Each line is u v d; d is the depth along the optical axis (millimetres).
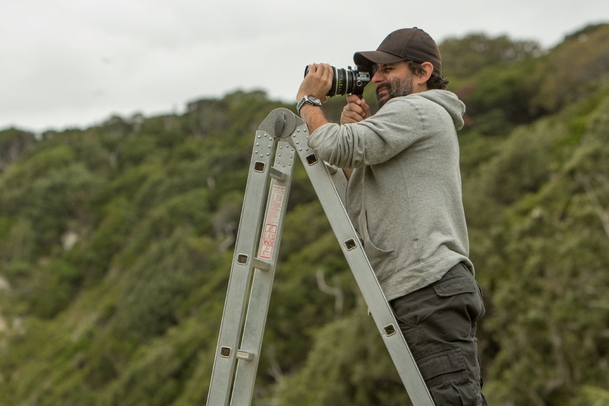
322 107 3236
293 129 3082
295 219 57656
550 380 21250
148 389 45625
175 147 121062
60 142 128875
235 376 2975
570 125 43125
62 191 111938
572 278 22531
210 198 83500
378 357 24766
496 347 25219
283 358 39375
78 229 107562
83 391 56625
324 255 46438
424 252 2863
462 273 2895
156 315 60938
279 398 32188
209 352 43562
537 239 24922
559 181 33281
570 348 21328
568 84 71562
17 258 103750
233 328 2953
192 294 61125
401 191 2936
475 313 2887
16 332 82938
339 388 25859
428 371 2809
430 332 2824
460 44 97125
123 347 58750
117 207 105750
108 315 70938
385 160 2932
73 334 71375
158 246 71375
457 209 2992
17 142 144750
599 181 29484
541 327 22281
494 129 69688
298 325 40656
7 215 113438
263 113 108750
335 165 2971
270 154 3061
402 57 3115
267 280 3051
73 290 91625
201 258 65438
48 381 62562
